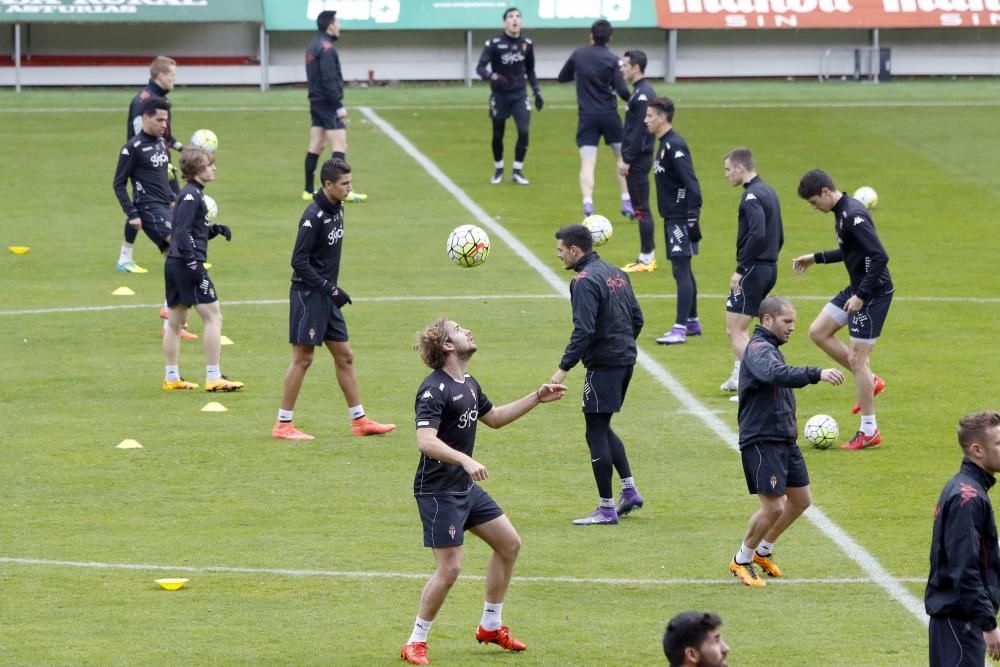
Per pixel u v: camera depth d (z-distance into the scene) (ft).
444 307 225.97
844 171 337.11
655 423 168.86
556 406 177.88
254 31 457.27
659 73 472.03
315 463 154.30
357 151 354.95
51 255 258.37
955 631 88.48
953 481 88.89
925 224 289.94
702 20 461.37
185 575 121.29
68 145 353.72
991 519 88.12
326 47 295.89
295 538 130.93
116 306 225.35
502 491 145.48
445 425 105.50
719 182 327.06
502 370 190.49
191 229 177.37
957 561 87.10
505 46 314.14
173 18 433.07
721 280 246.47
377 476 150.10
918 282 245.24
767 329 119.96
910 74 481.05
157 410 173.37
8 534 130.93
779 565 124.57
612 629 110.11
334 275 161.48
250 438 162.91
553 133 380.78
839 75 477.77
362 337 209.05
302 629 109.70
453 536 103.76
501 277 245.45
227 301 229.45
